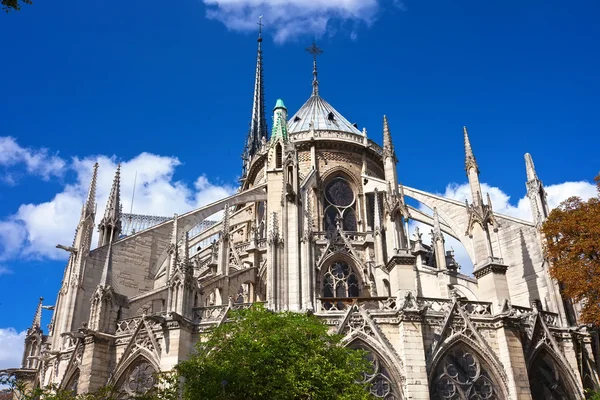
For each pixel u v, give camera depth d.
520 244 43.59
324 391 25.62
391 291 36.94
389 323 34.97
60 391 29.39
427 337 34.84
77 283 42.81
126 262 45.22
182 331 35.03
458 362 34.69
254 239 51.78
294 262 37.25
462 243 48.31
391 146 47.44
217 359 26.98
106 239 48.66
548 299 40.28
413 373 32.91
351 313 35.09
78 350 38.38
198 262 54.41
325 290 48.72
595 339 38.28
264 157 64.06
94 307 37.78
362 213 59.72
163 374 30.03
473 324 35.59
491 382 34.50
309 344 27.52
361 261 49.62
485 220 39.47
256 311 29.22
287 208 39.12
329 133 62.69
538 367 36.38
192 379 26.39
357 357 28.48
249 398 25.72
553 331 37.81
